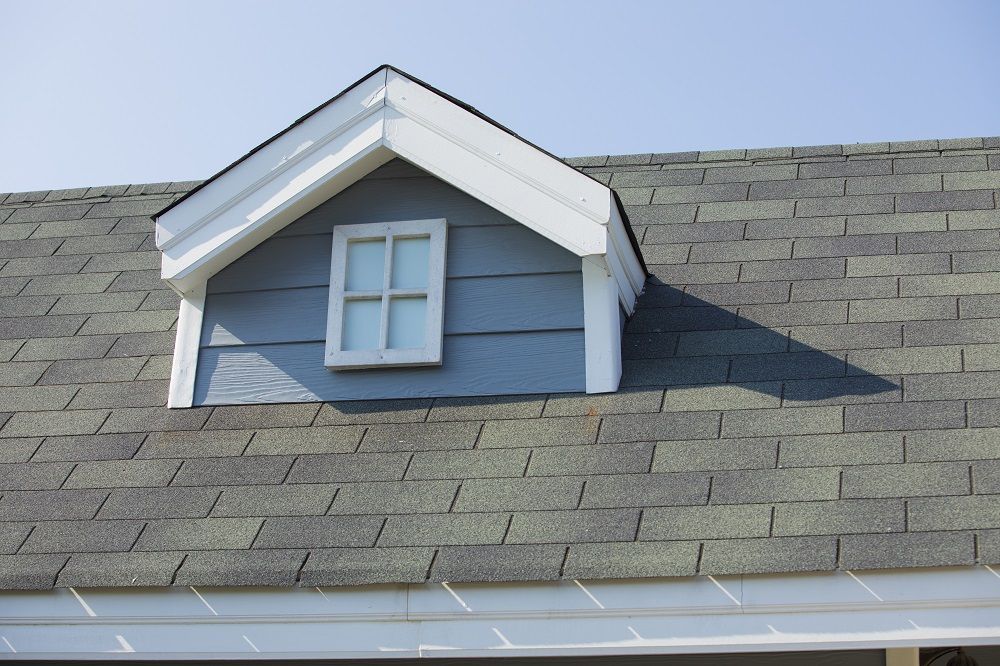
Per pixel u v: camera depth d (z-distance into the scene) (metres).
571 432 5.67
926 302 6.16
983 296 6.12
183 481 5.76
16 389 6.61
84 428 6.24
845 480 5.04
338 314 6.21
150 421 6.22
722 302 6.47
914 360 5.76
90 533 5.50
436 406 5.99
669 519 5.00
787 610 4.68
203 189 6.32
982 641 4.52
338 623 5.05
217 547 5.29
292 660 5.53
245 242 6.37
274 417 6.09
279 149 6.28
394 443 5.78
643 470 5.33
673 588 4.79
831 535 4.75
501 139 6.07
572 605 4.85
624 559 4.83
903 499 4.87
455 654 4.93
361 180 6.46
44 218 8.17
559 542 4.98
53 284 7.48
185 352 6.36
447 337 6.16
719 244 6.92
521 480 5.40
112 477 5.86
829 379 5.74
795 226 6.93
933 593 4.57
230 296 6.44
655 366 6.07
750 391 5.75
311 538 5.25
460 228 6.33
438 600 4.96
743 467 5.23
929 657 5.88
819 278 6.49
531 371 6.02
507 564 4.91
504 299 6.16
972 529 4.65
